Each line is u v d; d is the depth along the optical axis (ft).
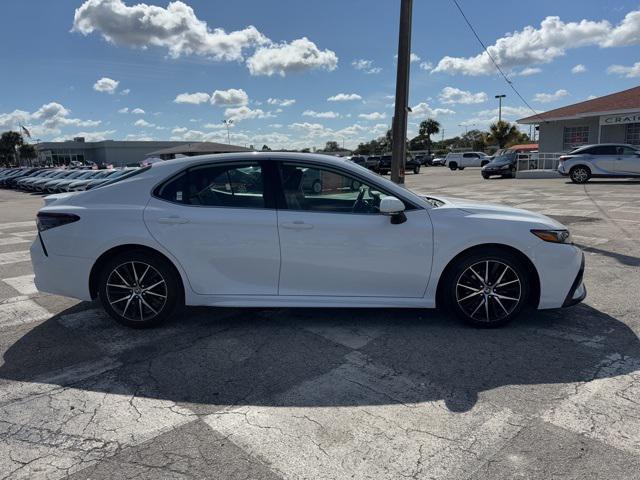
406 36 29.66
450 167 161.99
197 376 11.63
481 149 280.31
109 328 14.78
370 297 14.01
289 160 14.08
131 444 9.00
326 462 8.38
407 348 12.96
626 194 49.78
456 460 8.37
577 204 42.98
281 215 13.76
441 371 11.66
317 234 13.65
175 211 13.96
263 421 9.69
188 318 15.44
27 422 9.76
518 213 14.46
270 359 12.46
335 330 14.26
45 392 10.97
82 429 9.49
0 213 54.75
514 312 14.06
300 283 13.97
